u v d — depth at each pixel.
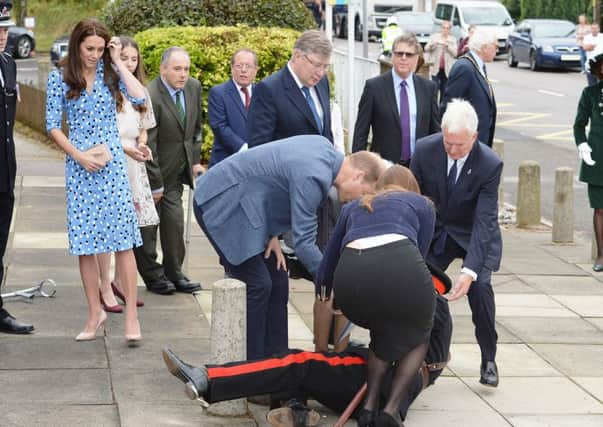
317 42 6.98
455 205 6.57
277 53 14.26
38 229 10.56
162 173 8.38
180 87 8.34
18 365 6.62
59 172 14.09
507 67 35.22
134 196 7.81
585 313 8.66
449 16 37.22
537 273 9.98
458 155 6.37
